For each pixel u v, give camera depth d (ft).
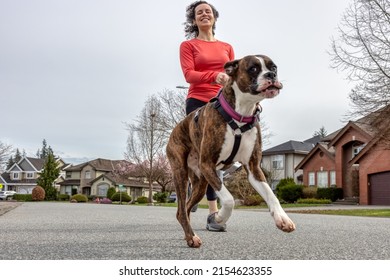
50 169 184.44
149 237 13.98
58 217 26.35
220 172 17.08
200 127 12.28
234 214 36.14
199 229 17.61
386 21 58.23
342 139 109.40
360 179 99.09
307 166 124.16
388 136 63.67
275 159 148.97
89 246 11.43
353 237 14.66
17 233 15.05
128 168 174.19
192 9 17.26
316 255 10.30
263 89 10.99
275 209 10.84
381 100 59.31
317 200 103.14
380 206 85.46
